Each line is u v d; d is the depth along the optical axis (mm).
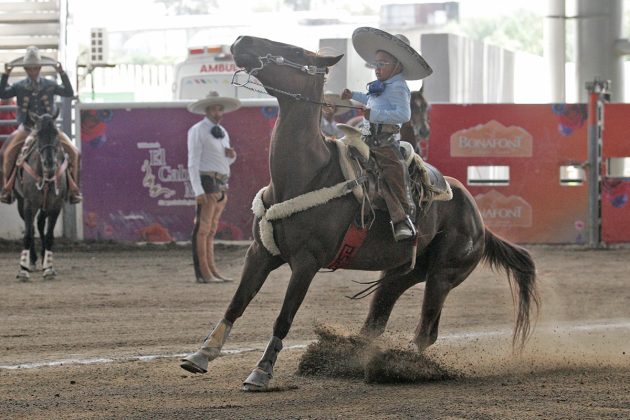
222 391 8797
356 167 8922
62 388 8953
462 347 11312
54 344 11477
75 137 22328
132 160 22359
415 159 9531
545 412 7797
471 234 9992
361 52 9430
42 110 17938
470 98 26375
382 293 10172
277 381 9266
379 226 9125
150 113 22281
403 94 9188
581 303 14867
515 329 10461
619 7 31281
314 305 14523
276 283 16953
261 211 8789
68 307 14266
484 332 12391
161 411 7910
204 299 15086
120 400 8391
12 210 22828
